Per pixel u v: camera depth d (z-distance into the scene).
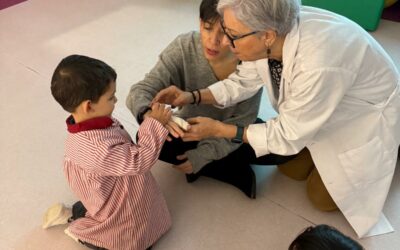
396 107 1.27
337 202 1.37
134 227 1.28
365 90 1.19
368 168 1.32
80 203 1.47
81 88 1.01
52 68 2.32
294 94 1.09
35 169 1.69
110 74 1.06
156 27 2.71
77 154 1.08
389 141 1.31
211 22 1.14
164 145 1.44
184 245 1.41
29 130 1.89
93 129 1.08
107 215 1.24
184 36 1.37
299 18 1.06
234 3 0.93
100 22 2.78
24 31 2.70
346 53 1.05
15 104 2.05
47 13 2.91
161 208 1.36
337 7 2.64
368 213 1.38
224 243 1.41
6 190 1.60
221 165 1.57
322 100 1.07
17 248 1.40
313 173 1.53
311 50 1.03
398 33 2.59
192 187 1.61
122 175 1.11
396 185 1.59
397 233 1.42
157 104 1.22
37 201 1.56
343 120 1.26
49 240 1.43
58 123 1.93
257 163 1.56
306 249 0.87
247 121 1.52
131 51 2.46
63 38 2.61
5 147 1.80
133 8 2.96
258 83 1.38
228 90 1.37
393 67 1.24
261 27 0.96
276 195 1.58
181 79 1.46
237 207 1.53
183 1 3.05
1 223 1.48
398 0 2.94
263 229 1.46
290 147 1.19
